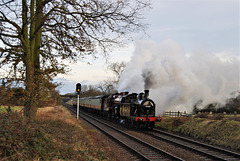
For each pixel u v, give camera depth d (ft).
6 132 17.75
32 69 30.35
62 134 29.63
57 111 78.33
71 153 22.54
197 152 30.32
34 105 31.63
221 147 34.14
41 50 34.55
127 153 29.53
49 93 31.68
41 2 30.25
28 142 19.29
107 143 35.01
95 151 27.35
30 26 33.01
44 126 28.81
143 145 34.58
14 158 15.79
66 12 30.66
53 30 31.94
